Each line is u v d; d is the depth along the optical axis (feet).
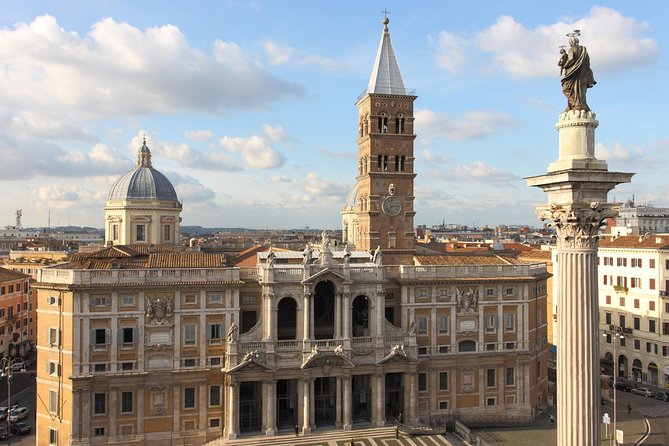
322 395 278.05
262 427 263.90
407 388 280.51
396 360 278.87
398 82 332.60
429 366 289.74
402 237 328.70
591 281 89.92
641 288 372.17
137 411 253.44
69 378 244.42
